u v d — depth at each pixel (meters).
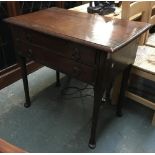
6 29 2.04
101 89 1.20
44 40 1.31
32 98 1.93
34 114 1.75
